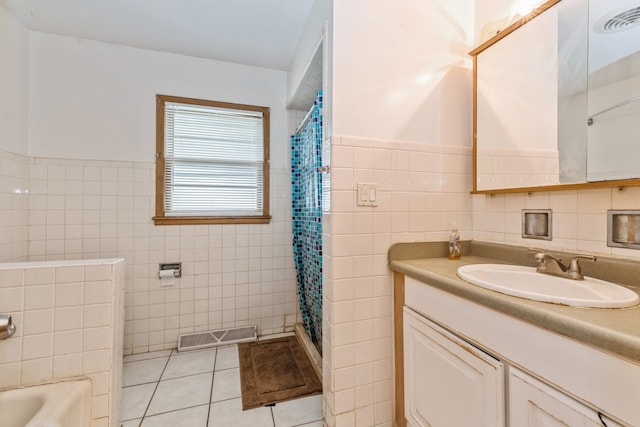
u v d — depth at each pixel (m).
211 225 2.24
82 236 1.96
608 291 0.80
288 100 2.37
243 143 2.38
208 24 1.85
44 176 1.89
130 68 2.08
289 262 2.45
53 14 1.73
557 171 1.09
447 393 0.96
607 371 0.54
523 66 1.21
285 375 1.77
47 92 1.90
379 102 1.29
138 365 1.89
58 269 1.06
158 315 2.12
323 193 1.36
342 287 1.24
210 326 2.25
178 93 2.19
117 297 1.16
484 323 0.82
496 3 1.35
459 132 1.44
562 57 1.08
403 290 1.24
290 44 2.07
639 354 0.49
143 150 2.10
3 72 1.64
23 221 1.80
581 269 0.98
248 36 1.98
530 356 0.69
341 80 1.23
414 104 1.35
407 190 1.34
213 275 2.25
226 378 1.74
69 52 1.95
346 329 1.25
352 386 1.25
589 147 0.99
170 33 1.94
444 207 1.41
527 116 1.20
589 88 0.99
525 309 0.68
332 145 1.22
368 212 1.27
